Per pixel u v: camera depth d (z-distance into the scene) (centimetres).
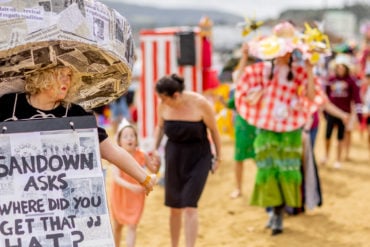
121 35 455
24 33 411
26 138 427
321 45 786
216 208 1009
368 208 978
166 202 737
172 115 721
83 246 423
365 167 1316
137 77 2139
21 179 423
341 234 853
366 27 1975
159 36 1184
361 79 1719
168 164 729
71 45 432
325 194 1079
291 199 824
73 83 476
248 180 1198
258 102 830
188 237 710
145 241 843
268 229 884
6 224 418
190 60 1146
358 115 1320
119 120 1786
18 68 444
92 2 436
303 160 870
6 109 452
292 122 820
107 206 431
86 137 436
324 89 1340
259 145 827
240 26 861
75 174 431
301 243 819
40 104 456
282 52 784
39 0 414
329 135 1312
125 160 477
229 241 838
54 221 423
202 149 725
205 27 1169
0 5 408
